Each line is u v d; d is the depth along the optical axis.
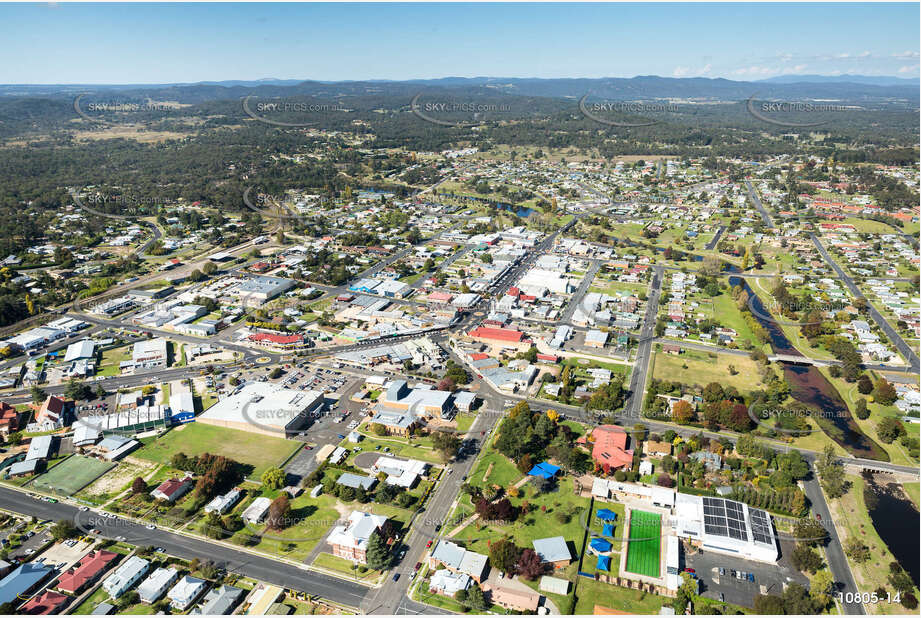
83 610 102.12
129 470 140.38
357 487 131.50
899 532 121.94
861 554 113.50
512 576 110.00
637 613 102.00
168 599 104.50
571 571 110.94
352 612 101.50
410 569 111.19
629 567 111.94
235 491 130.38
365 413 165.00
